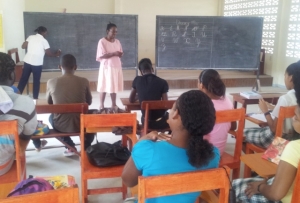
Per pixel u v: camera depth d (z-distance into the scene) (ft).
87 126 6.62
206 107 3.97
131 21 20.36
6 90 5.99
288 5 22.77
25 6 27.73
